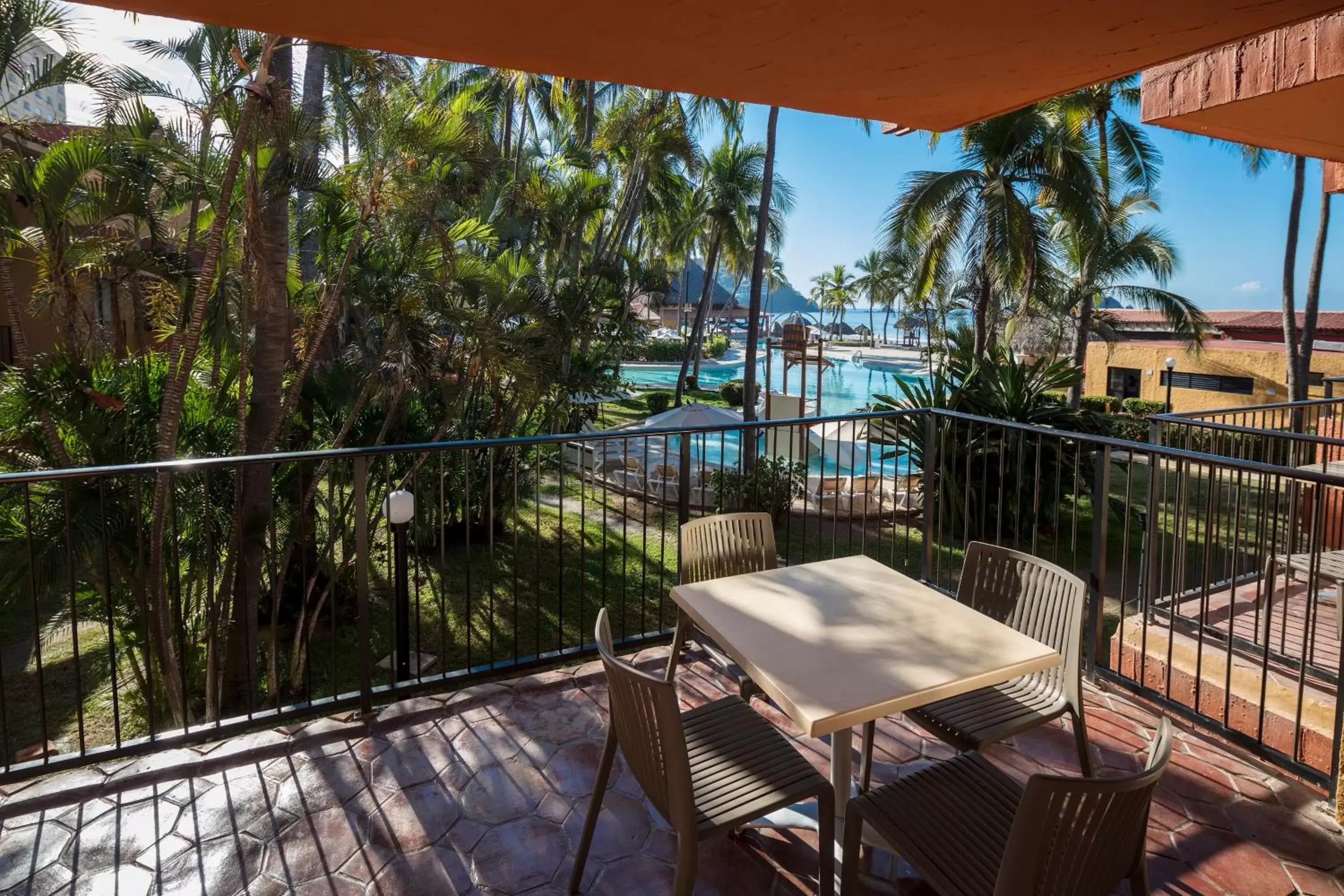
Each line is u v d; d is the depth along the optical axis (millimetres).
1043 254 15758
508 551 10016
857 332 86875
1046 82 2508
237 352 7820
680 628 3045
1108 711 3297
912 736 3047
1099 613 3566
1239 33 2064
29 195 6863
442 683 3457
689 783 1746
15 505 5695
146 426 6582
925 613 2316
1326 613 4148
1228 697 3045
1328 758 2975
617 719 2004
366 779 2746
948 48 2182
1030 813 1418
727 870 2314
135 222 7867
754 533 3084
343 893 2219
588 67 2373
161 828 2471
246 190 6816
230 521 6961
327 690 6977
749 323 16062
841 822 2363
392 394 8141
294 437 8328
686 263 36875
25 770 2682
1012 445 9570
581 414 15656
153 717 2951
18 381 5793
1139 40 2121
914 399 10211
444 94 17953
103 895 2191
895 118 3033
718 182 28391
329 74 7336
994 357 10656
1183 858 2393
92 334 8109
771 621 2250
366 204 7551
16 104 7375
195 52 6551
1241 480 4391
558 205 15891
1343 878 2312
